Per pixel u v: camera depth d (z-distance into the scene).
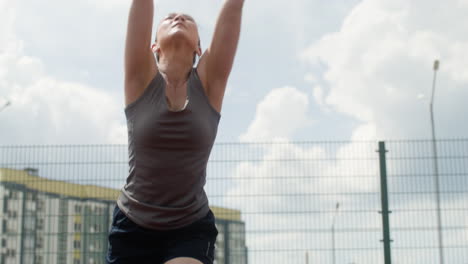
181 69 2.12
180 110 1.99
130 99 2.06
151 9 2.02
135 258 2.14
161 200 2.06
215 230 2.22
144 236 2.10
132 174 2.07
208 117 2.06
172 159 2.01
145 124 1.99
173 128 1.99
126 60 2.05
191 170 2.04
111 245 2.18
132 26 2.01
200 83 2.11
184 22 2.12
